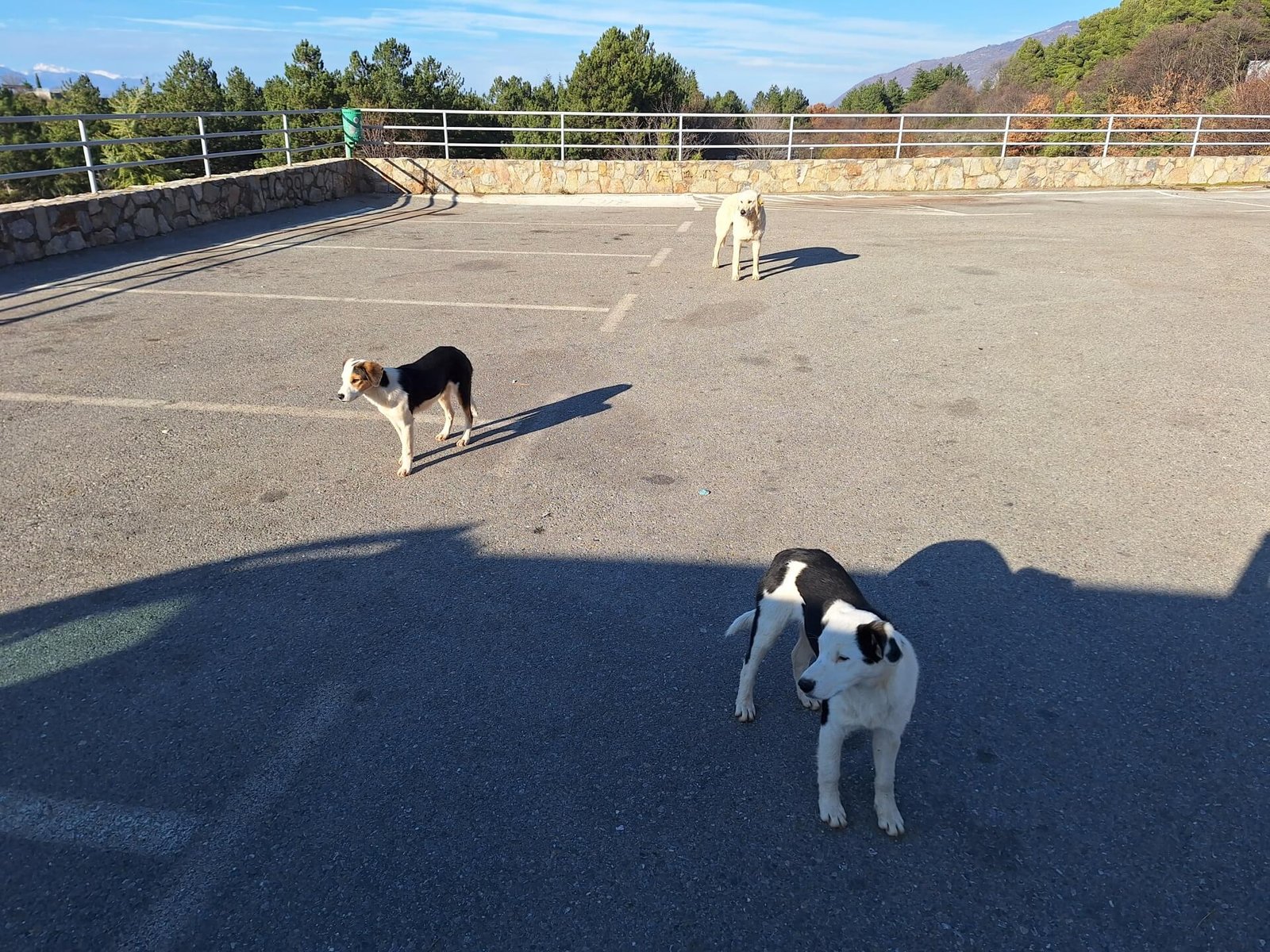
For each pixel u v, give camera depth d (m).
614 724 3.37
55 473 5.47
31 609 4.07
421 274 11.38
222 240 13.70
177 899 2.62
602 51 36.84
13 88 54.12
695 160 20.70
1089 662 3.68
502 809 2.96
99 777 3.09
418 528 4.84
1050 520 4.84
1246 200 18.66
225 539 4.71
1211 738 3.25
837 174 20.81
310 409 6.57
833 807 2.88
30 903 2.61
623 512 5.01
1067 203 18.36
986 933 2.51
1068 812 2.94
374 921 2.54
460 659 3.73
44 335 8.41
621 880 2.69
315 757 3.18
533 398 6.84
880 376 7.25
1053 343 8.06
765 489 5.27
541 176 20.14
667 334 8.54
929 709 3.43
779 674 3.72
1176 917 2.55
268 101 39.56
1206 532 4.69
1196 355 7.61
